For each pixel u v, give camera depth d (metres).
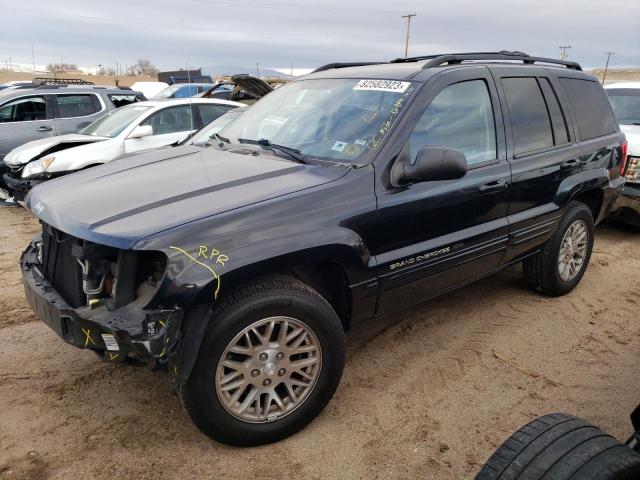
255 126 4.01
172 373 2.53
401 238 3.22
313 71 4.46
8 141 9.45
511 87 4.06
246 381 2.71
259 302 2.62
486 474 1.91
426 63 3.71
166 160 3.65
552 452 1.87
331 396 3.02
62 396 3.25
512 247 4.03
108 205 2.81
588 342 4.05
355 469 2.72
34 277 3.05
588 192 4.82
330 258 2.86
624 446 1.92
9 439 2.87
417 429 3.02
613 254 6.16
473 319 4.37
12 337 3.97
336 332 2.92
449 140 3.49
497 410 3.21
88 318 2.52
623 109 8.10
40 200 3.13
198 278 2.43
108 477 2.63
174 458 2.76
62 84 11.88
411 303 3.51
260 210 2.70
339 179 3.02
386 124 3.26
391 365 3.67
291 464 2.74
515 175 3.88
